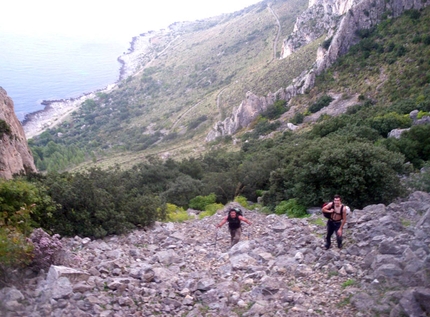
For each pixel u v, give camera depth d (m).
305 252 7.98
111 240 10.98
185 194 23.98
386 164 13.32
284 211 15.02
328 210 8.02
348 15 67.25
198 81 184.00
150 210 13.40
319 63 69.19
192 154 77.50
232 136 77.19
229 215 9.80
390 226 8.29
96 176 15.53
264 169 23.23
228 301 5.89
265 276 6.60
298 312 5.28
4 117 20.12
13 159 17.48
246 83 125.19
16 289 5.57
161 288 6.47
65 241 9.95
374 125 31.11
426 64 52.06
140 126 148.50
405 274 5.59
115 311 5.48
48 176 15.69
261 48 184.12
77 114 178.50
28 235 7.86
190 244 10.77
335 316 5.08
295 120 60.94
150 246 10.28
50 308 5.12
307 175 13.92
